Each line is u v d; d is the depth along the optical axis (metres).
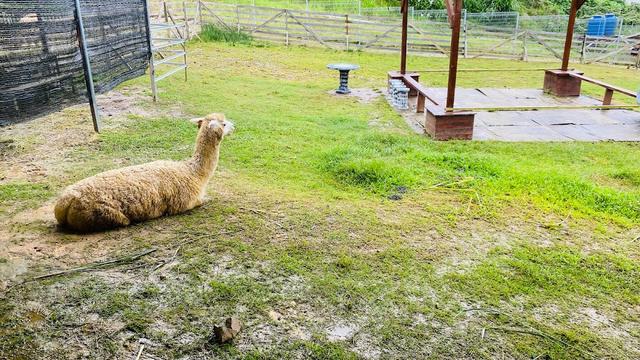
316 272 3.09
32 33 4.84
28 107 4.88
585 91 11.12
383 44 17.06
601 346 2.56
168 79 10.17
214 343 2.39
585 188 4.96
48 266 2.97
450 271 3.22
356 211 4.18
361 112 8.66
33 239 3.32
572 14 9.90
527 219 4.25
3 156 5.22
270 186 4.77
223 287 2.85
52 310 2.57
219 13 17.75
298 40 17.09
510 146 6.80
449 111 7.05
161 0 15.95
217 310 2.65
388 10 20.91
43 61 5.04
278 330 2.52
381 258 3.34
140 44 7.61
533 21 18.30
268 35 17.33
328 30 17.69
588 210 4.49
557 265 3.41
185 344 2.38
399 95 8.98
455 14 6.55
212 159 4.07
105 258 3.10
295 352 2.37
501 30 17.50
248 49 15.30
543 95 10.41
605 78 13.49
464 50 16.88
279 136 6.66
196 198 3.95
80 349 2.30
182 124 6.82
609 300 3.01
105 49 6.44
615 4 26.73
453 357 2.40
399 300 2.84
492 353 2.45
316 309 2.72
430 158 5.79
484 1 22.94
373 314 2.70
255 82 10.74
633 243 3.87
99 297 2.70
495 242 3.74
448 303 2.85
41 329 2.42
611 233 4.05
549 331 2.65
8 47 4.53
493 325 2.67
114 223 3.49
